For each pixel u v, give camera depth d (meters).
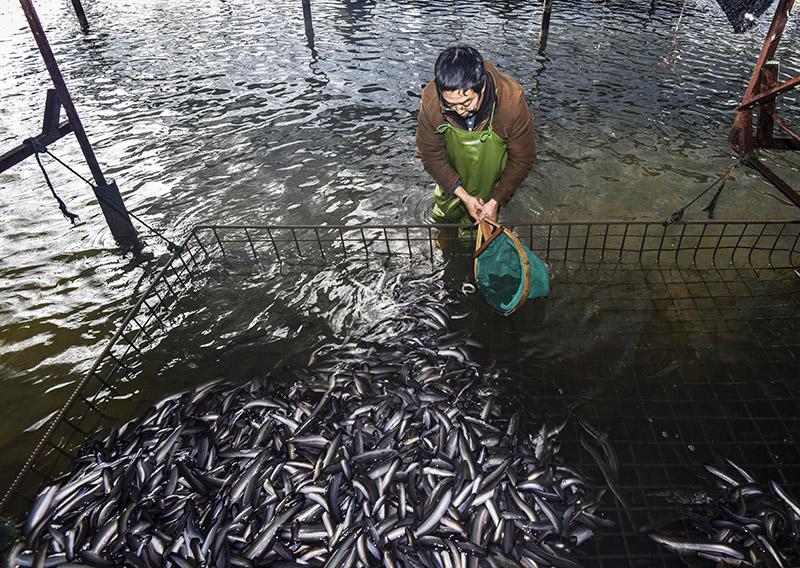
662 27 13.33
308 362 4.51
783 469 3.45
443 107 4.00
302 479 3.44
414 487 3.30
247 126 9.13
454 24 14.09
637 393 4.00
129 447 3.75
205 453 3.64
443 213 5.72
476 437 3.61
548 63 11.27
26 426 4.21
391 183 7.38
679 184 7.04
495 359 4.36
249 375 4.43
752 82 6.66
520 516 3.16
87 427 4.12
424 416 3.74
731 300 4.85
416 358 4.31
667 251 5.60
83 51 13.33
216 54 12.75
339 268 5.68
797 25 13.04
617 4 15.46
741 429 3.70
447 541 3.04
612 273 5.29
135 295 5.53
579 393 4.03
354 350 4.56
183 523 3.23
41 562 3.04
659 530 3.13
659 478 3.42
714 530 3.12
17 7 18.48
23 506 3.60
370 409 3.83
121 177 7.75
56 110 5.28
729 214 6.37
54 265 6.08
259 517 3.27
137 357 4.73
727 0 6.43
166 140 8.76
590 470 3.48
